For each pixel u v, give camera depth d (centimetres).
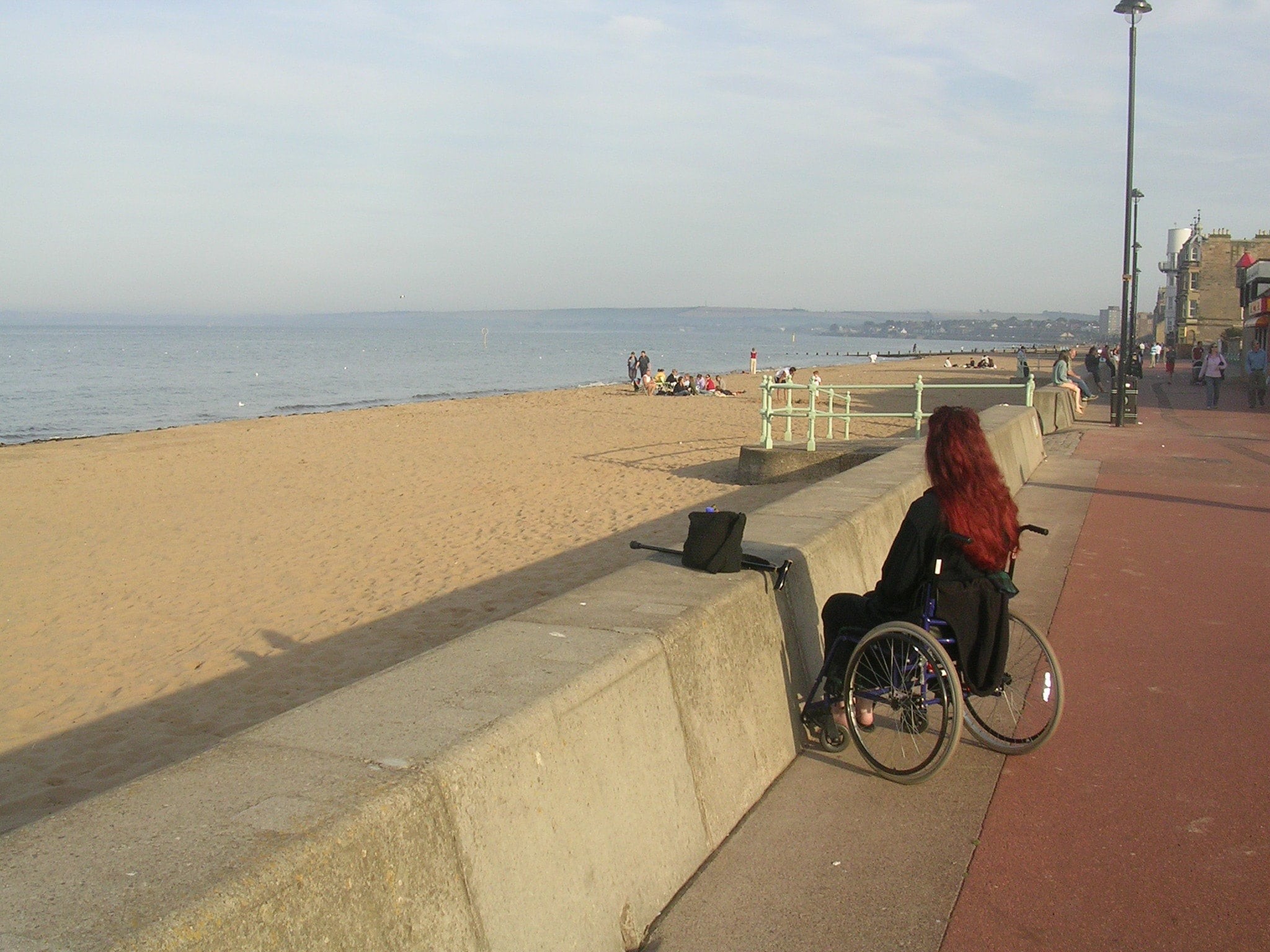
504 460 2131
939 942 319
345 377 7444
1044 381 4550
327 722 287
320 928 212
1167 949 316
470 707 297
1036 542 935
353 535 1344
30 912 188
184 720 700
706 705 395
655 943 317
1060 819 402
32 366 8894
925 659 418
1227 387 3997
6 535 1413
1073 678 569
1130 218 2347
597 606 416
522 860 275
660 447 2302
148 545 1324
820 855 373
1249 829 392
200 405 4822
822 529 599
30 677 812
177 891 194
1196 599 732
